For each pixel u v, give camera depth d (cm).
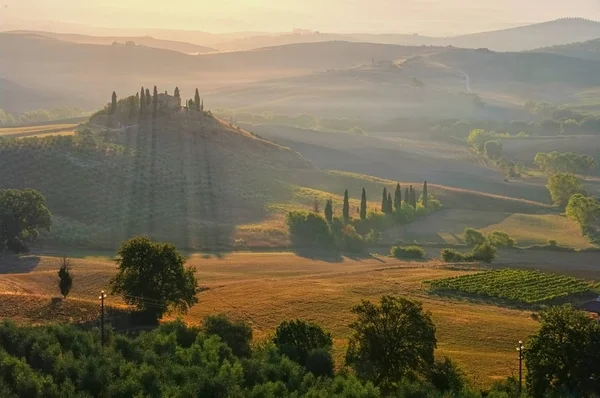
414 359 9181
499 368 10306
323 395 7688
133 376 7912
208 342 9206
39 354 8550
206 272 18338
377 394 7800
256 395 7700
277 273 18600
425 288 16350
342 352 10431
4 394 7369
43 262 18012
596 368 8700
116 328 11688
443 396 7969
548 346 8931
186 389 7650
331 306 13975
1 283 14375
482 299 15788
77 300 12312
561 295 16100
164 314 12756
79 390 7769
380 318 9375
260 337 11625
